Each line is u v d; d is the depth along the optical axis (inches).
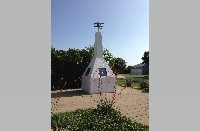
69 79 1054.4
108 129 327.6
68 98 685.9
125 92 839.7
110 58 1318.9
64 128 340.5
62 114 428.1
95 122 359.9
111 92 838.5
